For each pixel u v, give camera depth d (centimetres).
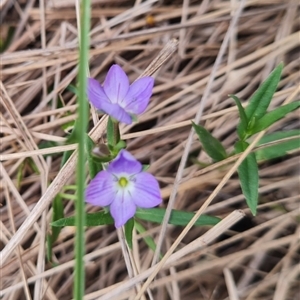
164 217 20
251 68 24
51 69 24
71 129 22
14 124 23
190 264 22
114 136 19
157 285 20
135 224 21
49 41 25
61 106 24
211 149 21
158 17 25
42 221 21
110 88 19
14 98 24
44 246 21
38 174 23
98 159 18
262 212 22
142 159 23
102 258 22
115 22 25
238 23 25
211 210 22
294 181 22
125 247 20
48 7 25
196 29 25
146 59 25
